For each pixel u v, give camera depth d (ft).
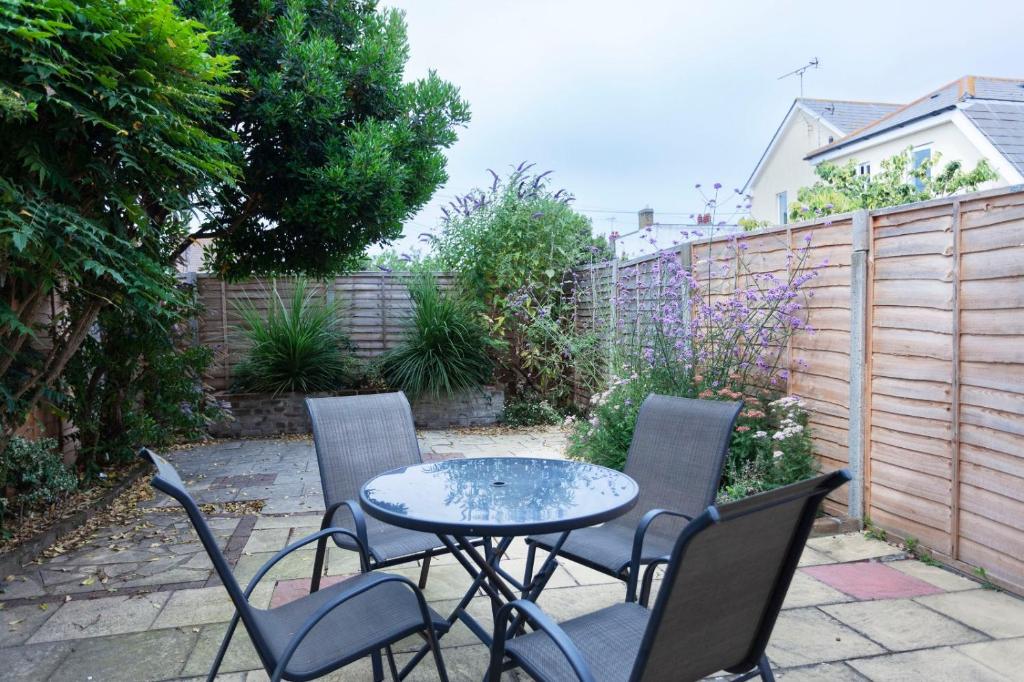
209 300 26.17
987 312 9.75
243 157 17.44
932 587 9.87
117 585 10.45
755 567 4.89
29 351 12.90
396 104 20.81
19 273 10.39
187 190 12.69
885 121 37.27
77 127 9.90
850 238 12.40
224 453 21.62
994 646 8.10
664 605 4.35
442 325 25.49
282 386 24.99
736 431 13.96
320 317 26.09
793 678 7.41
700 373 15.39
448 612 9.34
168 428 20.10
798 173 48.42
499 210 27.30
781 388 14.46
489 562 8.34
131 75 10.27
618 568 7.57
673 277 16.39
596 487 7.50
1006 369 9.48
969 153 30.99
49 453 14.97
